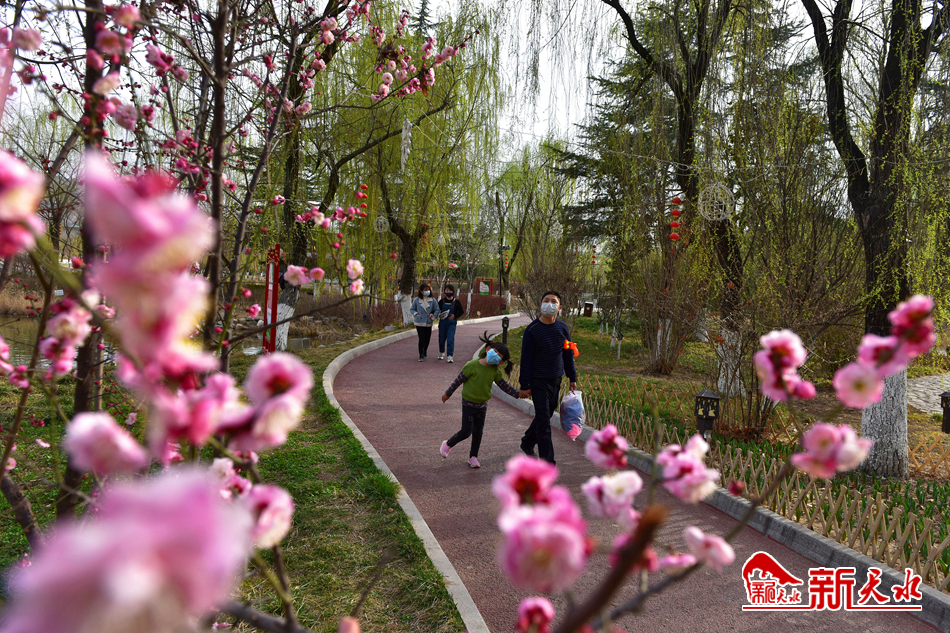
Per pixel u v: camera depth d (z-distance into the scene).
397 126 14.24
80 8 1.85
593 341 21.16
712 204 8.05
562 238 19.78
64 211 3.18
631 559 0.76
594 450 1.21
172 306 0.45
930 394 12.38
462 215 20.61
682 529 4.99
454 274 38.50
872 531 4.30
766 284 7.53
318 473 5.56
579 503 5.38
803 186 7.60
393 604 3.52
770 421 7.94
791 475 5.06
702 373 13.75
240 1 3.01
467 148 18.27
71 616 0.29
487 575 4.12
